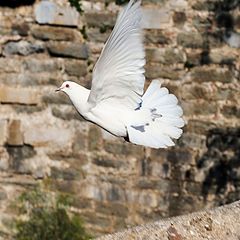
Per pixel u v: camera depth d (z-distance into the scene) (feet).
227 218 30.17
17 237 51.11
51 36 51.11
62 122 51.42
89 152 51.16
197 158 49.80
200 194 49.90
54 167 51.60
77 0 50.75
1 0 51.16
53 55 51.26
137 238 29.32
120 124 27.07
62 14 50.90
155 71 50.06
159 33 49.93
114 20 50.44
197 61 49.65
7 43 51.52
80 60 51.08
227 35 49.26
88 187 51.26
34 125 51.60
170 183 50.34
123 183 50.88
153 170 50.47
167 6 49.78
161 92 27.99
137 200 50.80
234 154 49.39
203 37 49.49
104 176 51.08
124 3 50.34
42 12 51.01
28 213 51.42
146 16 49.88
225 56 49.37
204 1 49.39
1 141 51.98
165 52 49.93
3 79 51.67
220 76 49.47
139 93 26.71
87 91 27.81
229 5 49.11
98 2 50.65
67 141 51.37
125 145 50.65
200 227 29.78
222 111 49.55
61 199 51.34
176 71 49.93
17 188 51.85
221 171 49.60
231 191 49.55
